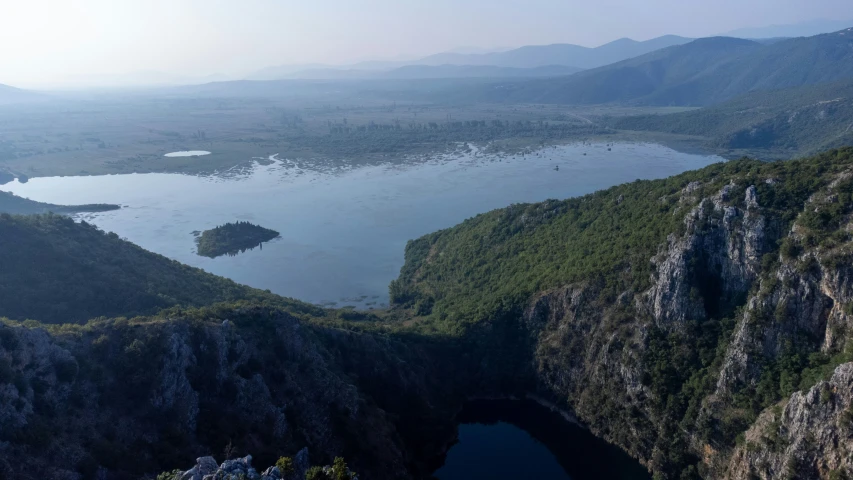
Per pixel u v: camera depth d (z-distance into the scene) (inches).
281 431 3501.5
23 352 2942.9
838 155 4195.4
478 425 4940.9
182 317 3794.3
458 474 4271.7
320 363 4097.0
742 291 4047.7
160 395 3245.6
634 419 4210.1
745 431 3543.3
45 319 4559.5
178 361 3403.1
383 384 4525.1
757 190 4153.5
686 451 3853.3
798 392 3230.8
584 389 4702.3
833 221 3641.7
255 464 3176.7
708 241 4239.7
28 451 2613.2
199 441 3221.0
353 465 3617.1
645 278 4562.0
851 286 3344.0
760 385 3585.1
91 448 2829.7
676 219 4655.5
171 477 2471.7
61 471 2628.0
